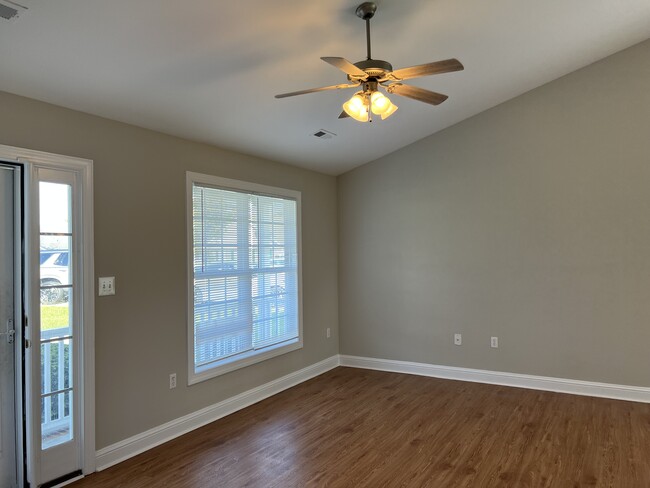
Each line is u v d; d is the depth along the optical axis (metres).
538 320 4.37
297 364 4.79
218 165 3.90
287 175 4.75
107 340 2.95
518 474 2.73
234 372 3.97
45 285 2.65
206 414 3.66
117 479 2.74
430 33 2.97
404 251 5.09
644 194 3.95
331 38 2.74
